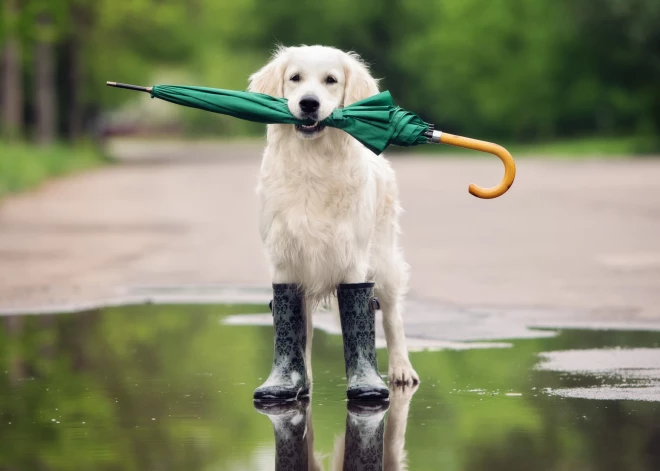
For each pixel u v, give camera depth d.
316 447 5.40
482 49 73.94
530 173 38.94
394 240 7.56
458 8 74.69
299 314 6.92
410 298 11.35
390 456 5.19
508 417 6.04
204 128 124.56
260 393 6.68
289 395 6.71
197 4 63.69
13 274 13.59
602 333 9.19
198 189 32.69
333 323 10.16
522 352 8.31
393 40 81.06
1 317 10.40
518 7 72.62
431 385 7.11
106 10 57.16
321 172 6.70
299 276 6.89
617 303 10.86
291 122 6.66
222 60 90.31
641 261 14.25
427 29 79.25
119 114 124.38
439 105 77.94
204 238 18.05
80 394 6.79
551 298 11.24
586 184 31.67
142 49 60.31
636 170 39.91
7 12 38.31
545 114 72.62
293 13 81.81
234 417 6.14
